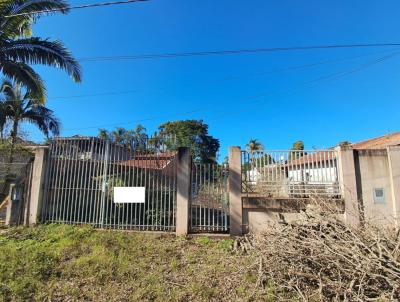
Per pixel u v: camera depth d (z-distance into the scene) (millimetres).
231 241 8445
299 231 6707
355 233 5957
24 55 10578
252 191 9375
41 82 10992
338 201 8867
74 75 11172
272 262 5957
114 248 7691
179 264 6922
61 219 9781
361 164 9234
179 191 9312
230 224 9008
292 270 5555
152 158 9914
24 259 6773
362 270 4973
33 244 8016
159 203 9586
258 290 5539
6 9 9859
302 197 9188
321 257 5551
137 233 9070
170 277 6223
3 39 10219
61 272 6285
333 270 5426
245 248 7641
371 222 6797
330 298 5133
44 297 5305
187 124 44844
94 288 5664
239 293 5488
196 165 9664
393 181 9016
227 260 7137
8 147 14758
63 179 10000
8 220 9602
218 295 5441
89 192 9852
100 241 8148
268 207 9023
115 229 9453
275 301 5188
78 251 7457
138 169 9828
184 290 5625
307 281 5570
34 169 9969
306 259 5730
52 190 9961
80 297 5320
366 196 9023
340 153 9258
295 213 8836
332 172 9352
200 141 45438
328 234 6254
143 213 9562
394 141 18375
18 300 5160
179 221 9125
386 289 4906
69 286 5707
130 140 10297
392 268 4887
